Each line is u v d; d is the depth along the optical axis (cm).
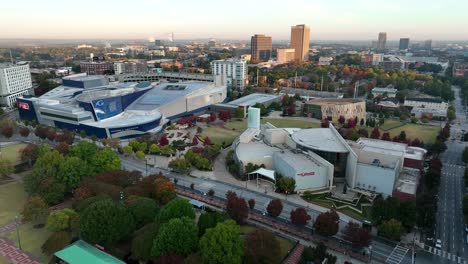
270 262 12275
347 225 15538
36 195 17162
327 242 15000
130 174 18900
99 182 17225
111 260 12669
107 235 13350
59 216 14412
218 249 11906
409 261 13900
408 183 19588
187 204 14538
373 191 19750
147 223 14812
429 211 15900
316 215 17362
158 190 17200
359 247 14362
